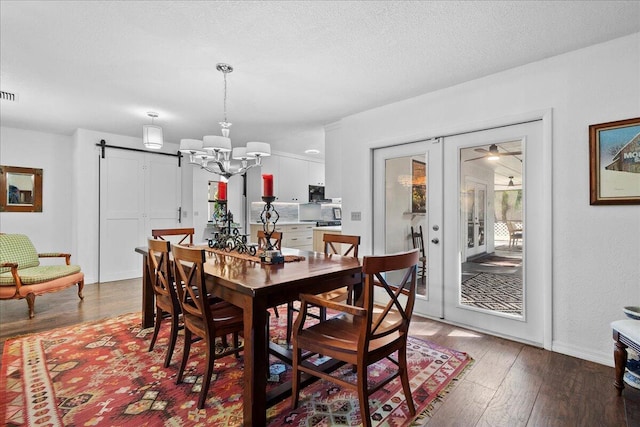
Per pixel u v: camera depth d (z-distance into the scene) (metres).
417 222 3.29
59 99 3.25
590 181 2.22
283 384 1.84
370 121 3.60
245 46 2.23
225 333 1.80
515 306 2.70
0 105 3.44
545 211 2.41
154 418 1.62
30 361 2.21
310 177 6.83
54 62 2.45
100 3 1.77
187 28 2.01
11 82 2.83
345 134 3.88
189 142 2.77
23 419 1.60
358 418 1.64
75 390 1.86
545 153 2.41
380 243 3.58
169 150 5.38
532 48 2.26
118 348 2.42
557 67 2.37
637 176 2.06
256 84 2.88
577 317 2.29
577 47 2.25
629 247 2.10
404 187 3.39
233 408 1.71
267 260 2.11
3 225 4.34
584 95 2.25
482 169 2.84
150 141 3.28
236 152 2.95
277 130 4.51
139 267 5.02
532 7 1.81
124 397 1.80
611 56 2.15
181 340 2.58
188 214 5.62
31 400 1.76
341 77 2.74
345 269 1.93
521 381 1.98
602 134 2.18
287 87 2.95
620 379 1.82
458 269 2.99
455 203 3.00
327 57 2.39
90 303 3.61
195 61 2.44
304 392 1.88
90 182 4.54
